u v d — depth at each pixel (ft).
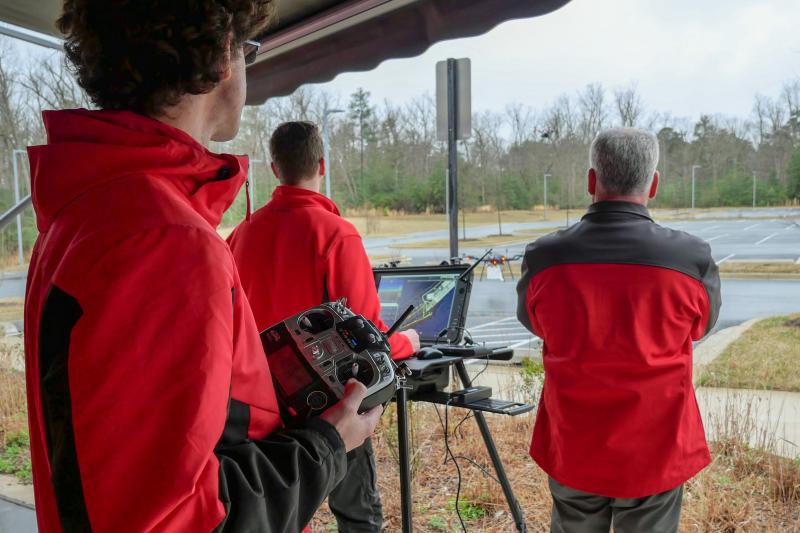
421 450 10.92
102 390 1.87
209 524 1.98
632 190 5.24
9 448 12.05
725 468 9.00
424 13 7.80
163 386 1.93
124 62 2.20
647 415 4.92
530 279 5.56
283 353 3.17
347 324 3.36
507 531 8.34
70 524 1.89
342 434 2.83
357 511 6.57
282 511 2.35
